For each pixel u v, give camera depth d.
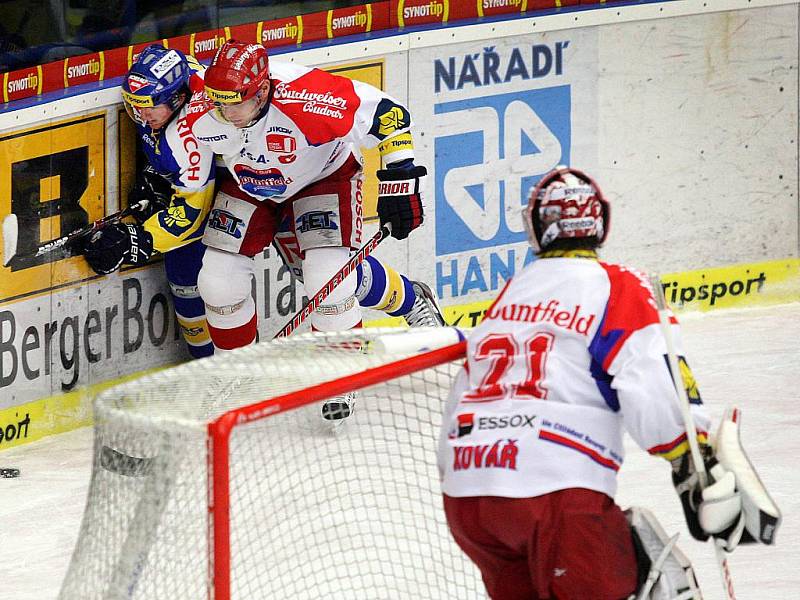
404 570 13.65
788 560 15.52
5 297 19.88
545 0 25.14
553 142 25.64
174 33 21.83
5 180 19.69
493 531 10.53
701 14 26.20
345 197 20.09
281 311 23.36
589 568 10.29
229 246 20.23
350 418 18.14
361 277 20.92
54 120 20.28
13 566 15.98
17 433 20.31
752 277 27.28
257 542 15.07
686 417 10.35
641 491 17.70
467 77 24.62
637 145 26.20
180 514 11.16
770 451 19.20
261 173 19.47
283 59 22.75
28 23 19.86
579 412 10.52
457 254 25.05
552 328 10.67
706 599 14.53
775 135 27.05
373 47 23.67
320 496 16.34
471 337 11.16
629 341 10.44
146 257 20.09
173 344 22.41
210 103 19.14
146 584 11.35
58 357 20.72
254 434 16.47
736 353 24.06
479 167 25.02
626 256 26.44
